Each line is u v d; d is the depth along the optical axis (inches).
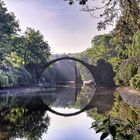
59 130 916.6
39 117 1211.9
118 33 733.3
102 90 3235.7
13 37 3959.2
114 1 570.3
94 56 4884.4
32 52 4252.0
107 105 1638.8
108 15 584.1
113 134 280.5
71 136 820.0
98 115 1267.2
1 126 964.6
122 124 301.3
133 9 576.7
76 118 1206.3
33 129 926.4
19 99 2007.9
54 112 1421.0
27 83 3937.0
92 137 799.7
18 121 1077.8
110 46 4601.4
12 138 782.5
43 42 4434.1
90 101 1929.1
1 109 1427.2
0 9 3604.8
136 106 1494.8
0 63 3390.7
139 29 671.1
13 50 3954.2
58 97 2373.3
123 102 1765.5
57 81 7800.2
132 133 297.0
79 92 3048.7
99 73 4387.3
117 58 3245.6
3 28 3604.8
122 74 2780.5
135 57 2149.4
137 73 2442.2
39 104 1748.3
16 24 3973.9
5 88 3134.8
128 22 654.5
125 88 2600.9
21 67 3909.9
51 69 6624.0
